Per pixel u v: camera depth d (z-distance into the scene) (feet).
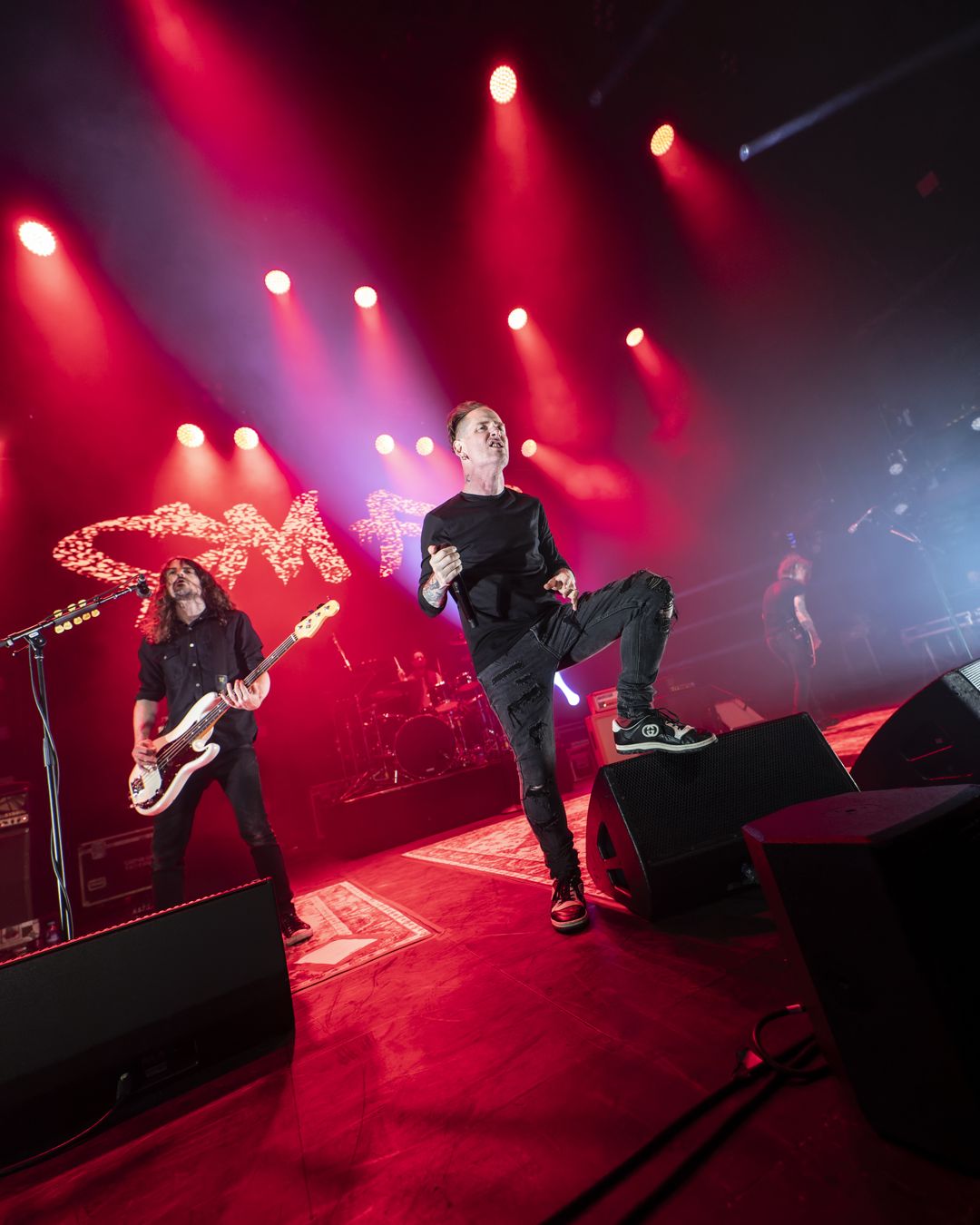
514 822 14.92
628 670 6.48
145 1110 4.86
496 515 7.23
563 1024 4.58
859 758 6.53
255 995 5.45
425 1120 3.84
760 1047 3.56
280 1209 3.34
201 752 8.95
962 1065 2.52
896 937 2.63
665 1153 3.08
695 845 5.79
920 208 24.12
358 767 21.76
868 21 19.74
